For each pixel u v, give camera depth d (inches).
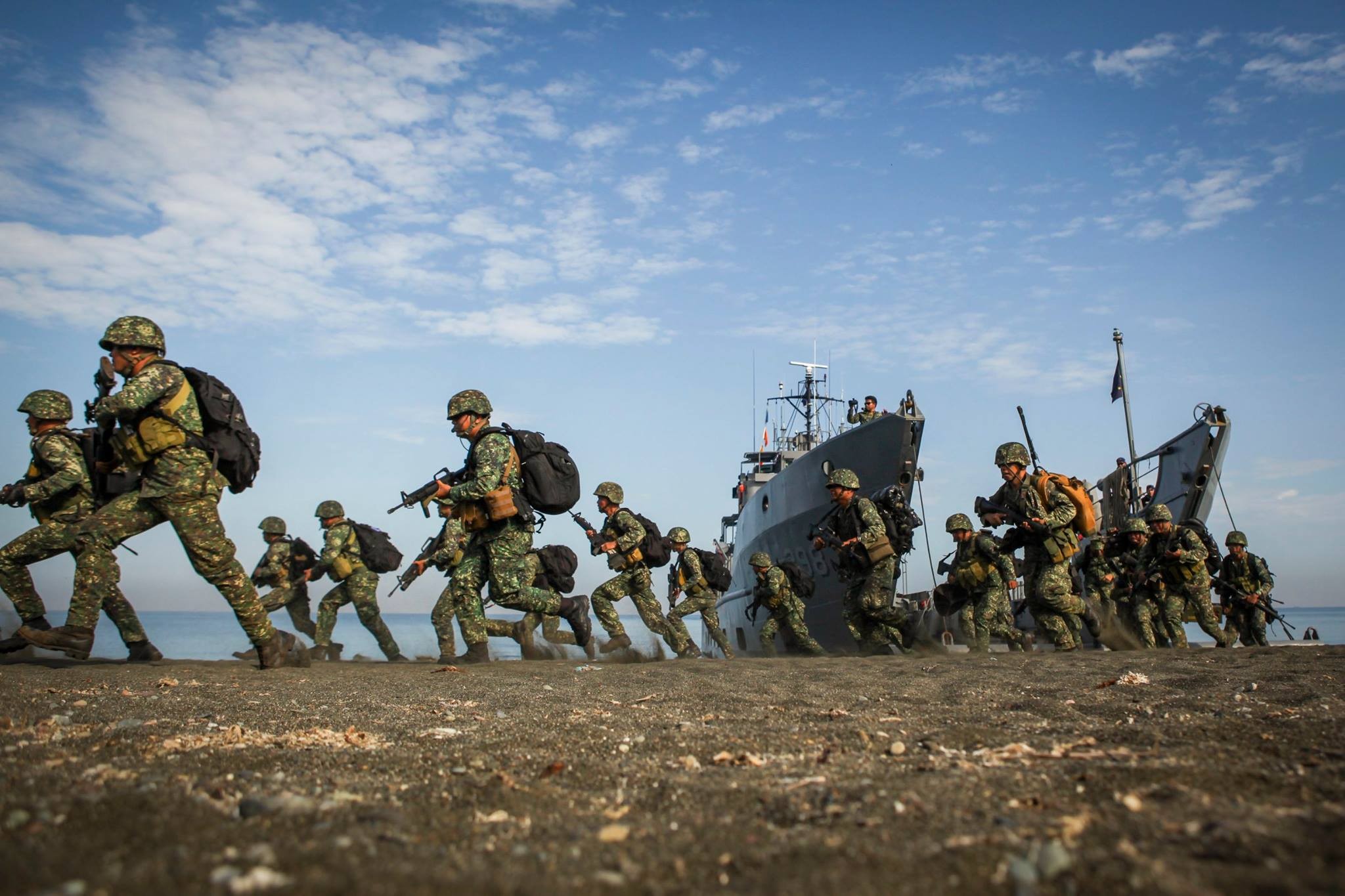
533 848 96.7
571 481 445.7
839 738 168.9
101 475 368.2
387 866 87.2
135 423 328.8
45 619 364.2
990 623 551.2
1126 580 619.8
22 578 359.3
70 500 380.2
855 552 536.1
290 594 593.0
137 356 329.4
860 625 550.3
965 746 155.8
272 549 594.6
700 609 609.9
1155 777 119.3
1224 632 687.1
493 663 447.5
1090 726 177.2
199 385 335.9
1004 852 88.7
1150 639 610.2
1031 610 507.8
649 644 571.8
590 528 573.9
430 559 546.0
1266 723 173.2
